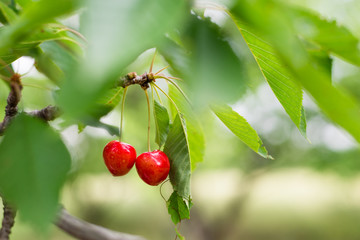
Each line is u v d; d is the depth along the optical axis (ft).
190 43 1.01
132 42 0.60
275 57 1.34
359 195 12.35
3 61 1.47
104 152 1.70
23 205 1.16
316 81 0.69
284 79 1.37
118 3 0.64
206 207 12.18
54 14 0.73
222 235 9.27
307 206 14.16
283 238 11.18
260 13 0.75
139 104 6.91
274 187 15.65
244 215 12.35
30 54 1.61
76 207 10.75
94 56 0.55
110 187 10.93
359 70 6.44
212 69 0.87
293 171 9.25
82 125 1.76
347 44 1.12
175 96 1.75
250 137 1.61
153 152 1.68
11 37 0.75
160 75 1.63
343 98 0.68
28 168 1.23
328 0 5.99
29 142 1.28
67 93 0.56
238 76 0.90
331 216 12.84
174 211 1.67
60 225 2.15
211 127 6.65
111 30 0.60
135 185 9.93
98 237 2.17
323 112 0.79
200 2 1.05
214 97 0.74
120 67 0.56
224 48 1.00
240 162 8.80
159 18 0.67
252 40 1.33
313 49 1.29
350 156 6.94
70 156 1.28
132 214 13.33
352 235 11.16
